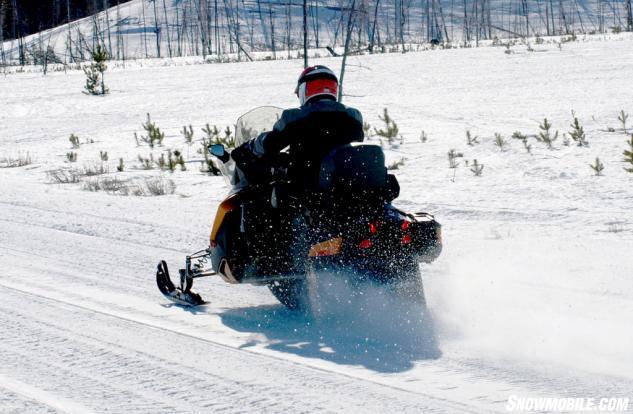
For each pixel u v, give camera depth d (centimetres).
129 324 1388
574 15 17550
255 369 1121
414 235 1270
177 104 6525
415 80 6925
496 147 3875
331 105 1349
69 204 2964
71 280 1759
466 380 1054
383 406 966
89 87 7488
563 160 3412
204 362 1159
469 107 5312
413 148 4006
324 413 948
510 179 3059
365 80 7094
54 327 1367
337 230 1267
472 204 2606
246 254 1423
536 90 5844
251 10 17862
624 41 9094
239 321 1407
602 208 2452
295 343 1251
